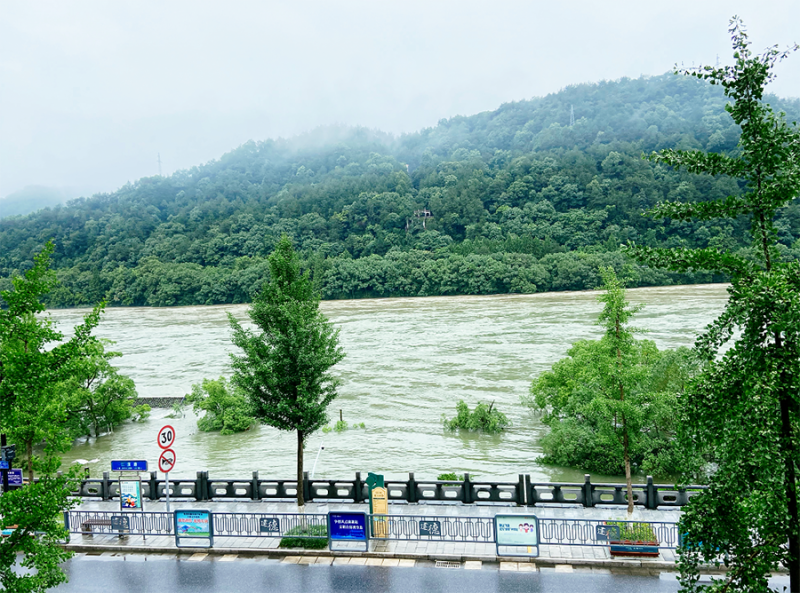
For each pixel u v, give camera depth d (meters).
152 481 26.48
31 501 13.84
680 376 34.41
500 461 38.25
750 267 10.67
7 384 14.66
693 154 11.56
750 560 10.06
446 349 75.69
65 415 17.72
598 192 189.00
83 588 19.22
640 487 24.20
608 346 24.47
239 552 21.48
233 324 24.91
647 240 163.12
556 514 23.06
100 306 16.12
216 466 39.91
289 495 25.97
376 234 197.75
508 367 64.19
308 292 25.33
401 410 51.06
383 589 18.34
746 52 11.01
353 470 37.31
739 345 10.27
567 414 40.72
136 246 199.88
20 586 13.30
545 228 178.88
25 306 15.84
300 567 20.23
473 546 21.14
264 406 24.08
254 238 193.62
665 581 18.27
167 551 21.86
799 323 9.34
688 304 101.19
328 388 25.69
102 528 23.09
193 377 70.44
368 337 88.12
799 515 10.16
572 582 18.42
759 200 10.92
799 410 9.91
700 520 10.63
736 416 10.20
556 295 133.38
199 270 170.88
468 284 146.00
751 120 10.97
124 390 51.56
